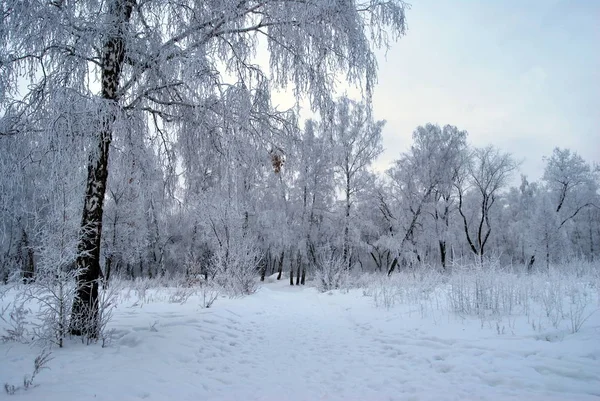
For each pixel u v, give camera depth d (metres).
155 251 29.48
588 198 29.83
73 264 5.30
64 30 4.56
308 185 24.47
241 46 5.72
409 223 26.94
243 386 3.77
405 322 6.91
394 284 12.18
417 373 4.14
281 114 6.34
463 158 27.94
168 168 6.84
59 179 4.66
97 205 5.46
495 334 5.30
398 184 28.03
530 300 7.50
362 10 5.82
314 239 26.53
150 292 13.42
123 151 6.11
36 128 4.68
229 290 13.46
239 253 14.40
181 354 4.77
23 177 4.97
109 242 23.72
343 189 24.73
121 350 4.69
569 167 29.12
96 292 5.40
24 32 4.37
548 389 3.39
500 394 3.32
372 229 26.95
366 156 23.98
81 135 4.67
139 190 6.68
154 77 5.45
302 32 5.60
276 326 7.61
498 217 37.62
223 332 6.44
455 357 4.54
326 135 6.61
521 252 36.03
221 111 5.48
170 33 5.58
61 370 3.78
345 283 16.06
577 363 3.85
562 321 5.52
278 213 24.09
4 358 4.05
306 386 3.79
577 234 34.88
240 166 6.12
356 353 5.27
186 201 7.19
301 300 13.86
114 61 5.38
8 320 6.40
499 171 28.50
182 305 9.34
